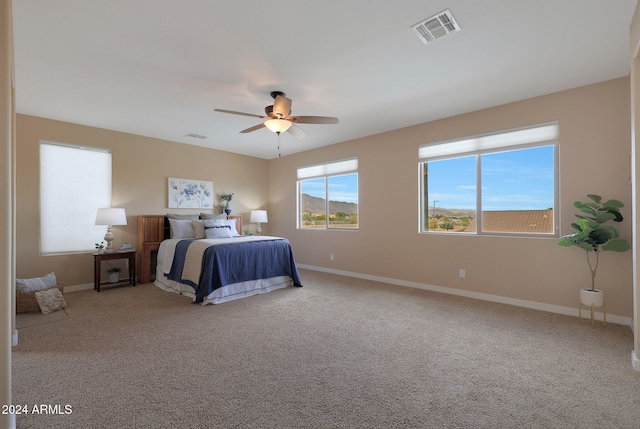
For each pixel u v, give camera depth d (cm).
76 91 326
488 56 261
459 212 418
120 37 229
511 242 365
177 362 219
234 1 192
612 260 302
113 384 190
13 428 145
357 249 528
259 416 160
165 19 209
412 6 199
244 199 652
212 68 278
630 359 224
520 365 216
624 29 223
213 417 159
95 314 327
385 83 312
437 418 159
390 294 411
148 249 484
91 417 159
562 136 330
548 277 340
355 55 258
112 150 473
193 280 384
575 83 313
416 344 251
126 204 487
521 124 356
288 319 311
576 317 318
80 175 444
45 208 414
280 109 308
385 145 488
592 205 289
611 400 175
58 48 243
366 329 284
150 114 400
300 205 646
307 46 244
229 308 349
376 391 184
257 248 421
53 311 334
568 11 204
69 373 203
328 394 180
